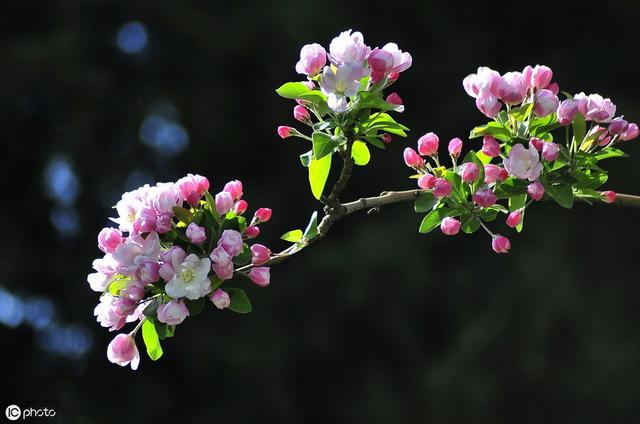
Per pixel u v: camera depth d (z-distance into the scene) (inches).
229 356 641.6
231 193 144.9
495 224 644.1
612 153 153.5
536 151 143.9
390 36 691.4
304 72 145.5
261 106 676.7
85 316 664.4
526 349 600.1
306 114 150.8
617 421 586.6
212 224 136.7
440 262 653.9
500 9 710.5
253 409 643.5
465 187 151.7
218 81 673.6
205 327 650.8
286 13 655.1
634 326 617.6
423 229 152.7
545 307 608.4
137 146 674.2
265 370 642.2
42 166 673.0
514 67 717.9
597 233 641.0
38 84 652.1
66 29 659.4
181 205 138.0
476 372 600.4
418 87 689.6
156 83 673.0
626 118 671.8
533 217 644.7
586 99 153.6
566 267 622.2
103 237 135.9
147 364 653.3
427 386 612.7
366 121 143.2
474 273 637.3
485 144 148.5
